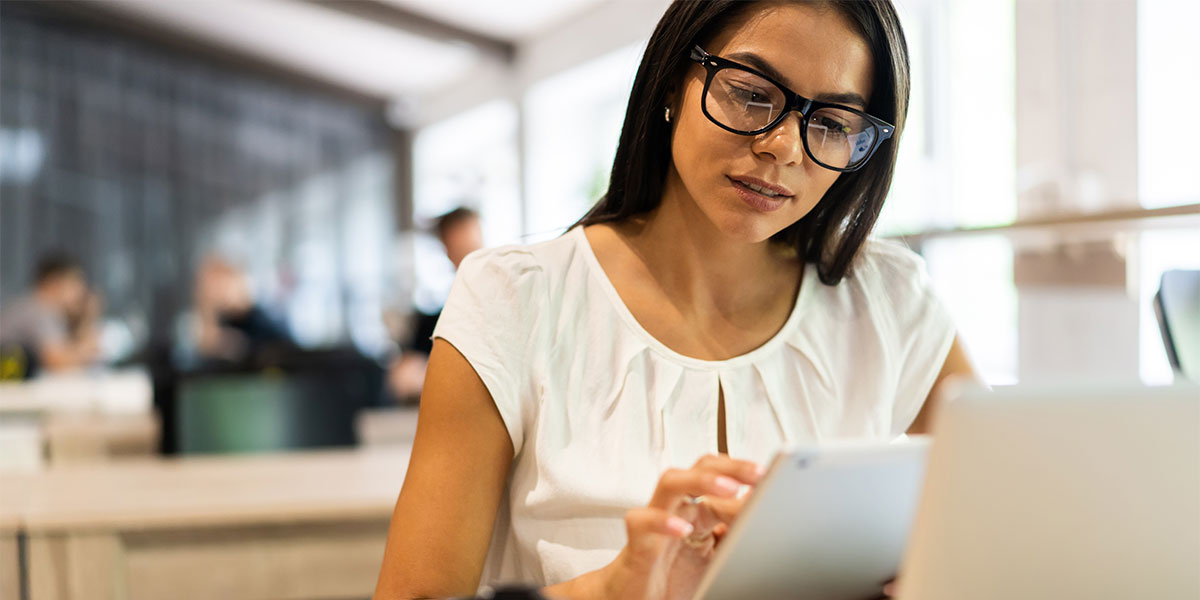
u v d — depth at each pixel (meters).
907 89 1.13
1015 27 3.31
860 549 0.83
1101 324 2.89
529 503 1.10
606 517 1.09
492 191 8.84
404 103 9.86
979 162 3.50
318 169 9.77
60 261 6.58
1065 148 3.12
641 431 1.12
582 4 6.79
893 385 1.24
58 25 8.89
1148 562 0.71
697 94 1.08
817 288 1.25
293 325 9.69
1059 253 3.02
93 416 3.93
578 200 7.32
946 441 0.66
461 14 7.55
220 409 3.03
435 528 1.04
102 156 9.08
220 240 9.48
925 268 1.32
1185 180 2.70
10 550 1.66
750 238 1.07
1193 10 2.65
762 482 0.72
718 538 0.92
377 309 9.90
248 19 8.53
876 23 1.08
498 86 8.13
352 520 1.83
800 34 1.04
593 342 1.15
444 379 1.09
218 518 1.74
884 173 1.17
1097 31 2.99
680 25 1.09
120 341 8.96
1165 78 2.76
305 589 1.80
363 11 7.75
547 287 1.16
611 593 0.90
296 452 3.08
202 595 1.75
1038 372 3.15
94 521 1.68
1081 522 0.69
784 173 1.04
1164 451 0.69
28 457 3.35
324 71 9.41
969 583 0.68
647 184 1.20
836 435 1.20
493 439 1.09
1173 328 1.33
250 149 9.55
